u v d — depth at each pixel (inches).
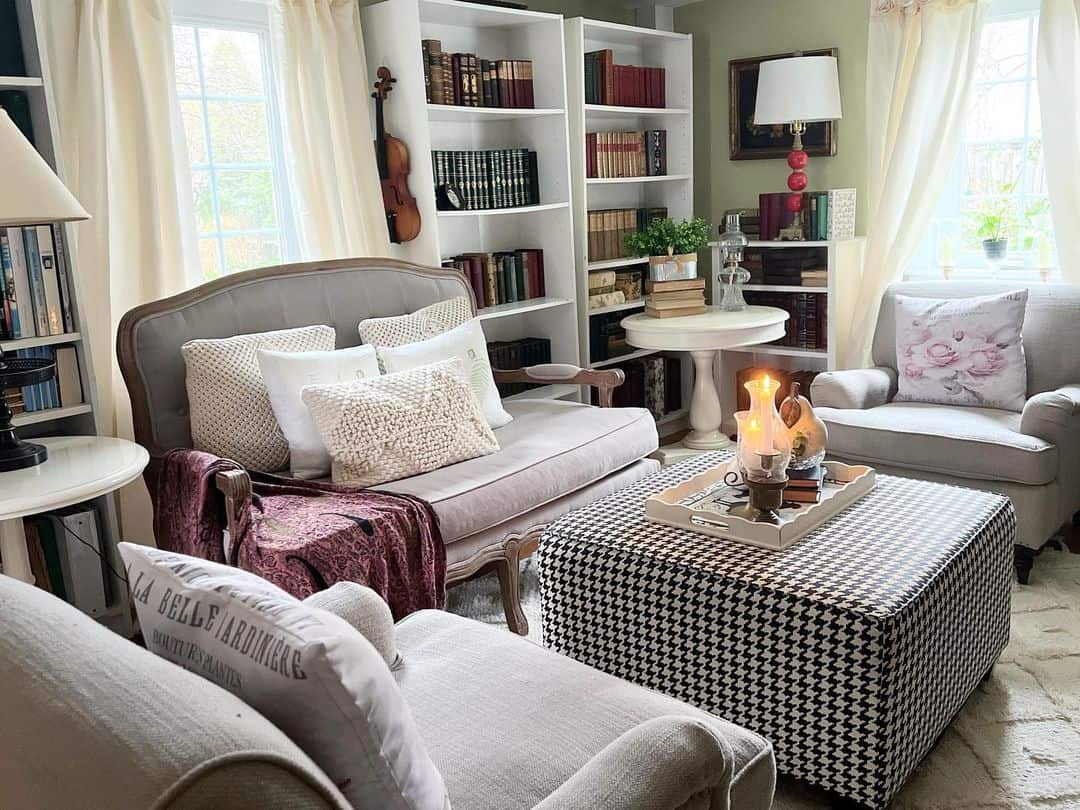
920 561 78.4
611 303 177.5
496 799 51.3
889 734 70.9
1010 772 79.6
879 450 127.3
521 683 62.5
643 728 49.0
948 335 136.9
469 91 148.4
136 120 115.1
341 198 136.8
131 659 35.9
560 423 127.0
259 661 38.7
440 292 137.8
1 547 90.0
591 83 171.0
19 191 83.6
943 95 159.5
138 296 118.9
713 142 194.4
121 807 28.6
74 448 98.1
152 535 124.3
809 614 72.3
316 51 131.3
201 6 127.0
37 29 98.4
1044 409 116.9
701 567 79.2
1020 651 100.1
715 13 188.9
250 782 30.0
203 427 106.3
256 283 118.3
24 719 33.4
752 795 56.1
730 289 169.8
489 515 102.8
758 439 84.2
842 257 169.0
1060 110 148.0
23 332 99.7
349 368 111.8
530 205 163.2
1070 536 132.6
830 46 175.2
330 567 87.0
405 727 41.8
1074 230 150.7
